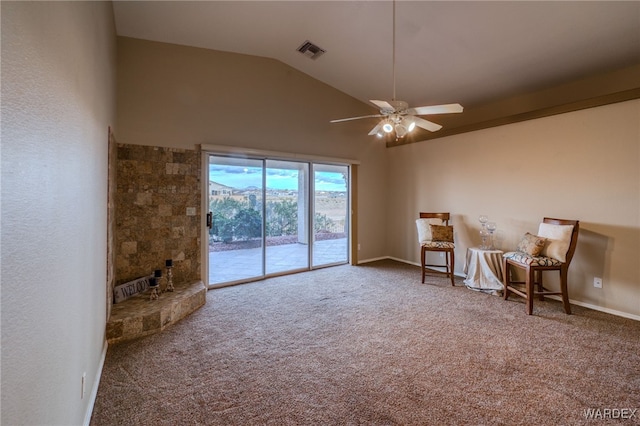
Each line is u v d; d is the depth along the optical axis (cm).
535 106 426
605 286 334
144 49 364
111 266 292
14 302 82
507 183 420
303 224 515
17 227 84
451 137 493
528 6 287
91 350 187
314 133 506
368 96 537
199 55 400
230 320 312
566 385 205
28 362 91
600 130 334
